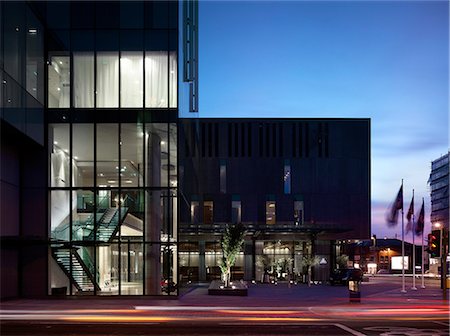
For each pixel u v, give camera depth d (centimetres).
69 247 3216
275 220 7112
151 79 3269
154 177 3238
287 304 2903
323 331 1878
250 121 7294
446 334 1803
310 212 7138
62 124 3262
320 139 7269
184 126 4009
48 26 3300
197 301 3055
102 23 3294
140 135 3250
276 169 7212
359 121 7331
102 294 3177
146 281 3184
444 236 3409
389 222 5294
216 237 6725
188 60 4256
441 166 15225
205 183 7162
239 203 7144
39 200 3238
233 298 3300
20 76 2958
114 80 3272
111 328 1944
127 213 3219
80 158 3244
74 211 3222
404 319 2288
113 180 3234
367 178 7269
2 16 2748
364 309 2678
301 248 6938
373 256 14462
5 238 2808
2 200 3002
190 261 6900
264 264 6794
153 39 3288
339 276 5309
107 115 3253
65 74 3275
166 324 2067
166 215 3219
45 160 3256
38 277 3206
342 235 7069
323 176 7212
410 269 13800
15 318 2270
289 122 7300
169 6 3312
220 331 1869
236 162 7212
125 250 3200
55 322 2130
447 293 4041
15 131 2914
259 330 1897
